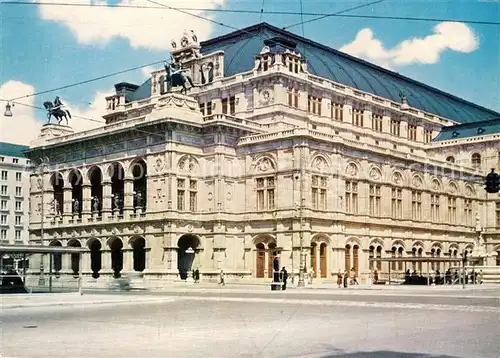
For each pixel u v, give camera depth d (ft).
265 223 281.33
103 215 311.88
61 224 333.42
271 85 305.12
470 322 101.19
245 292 205.05
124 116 367.04
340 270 269.64
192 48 342.44
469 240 365.40
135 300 159.22
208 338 82.33
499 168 373.40
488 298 163.53
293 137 272.10
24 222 435.12
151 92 363.56
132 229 296.71
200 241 289.94
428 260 260.83
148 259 286.87
